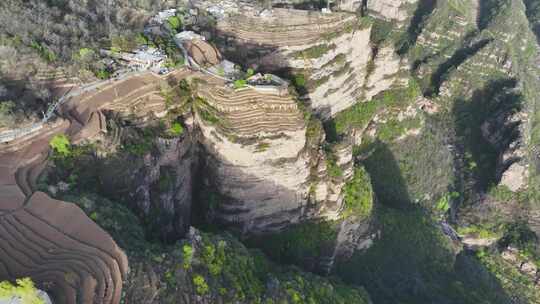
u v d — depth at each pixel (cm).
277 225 6347
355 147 9050
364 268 7212
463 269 8594
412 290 7256
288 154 5750
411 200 9200
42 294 3238
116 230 4106
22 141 4559
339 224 6625
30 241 3772
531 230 9494
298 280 5109
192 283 4044
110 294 3553
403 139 9762
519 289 8819
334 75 8106
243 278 4550
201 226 6122
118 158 4822
